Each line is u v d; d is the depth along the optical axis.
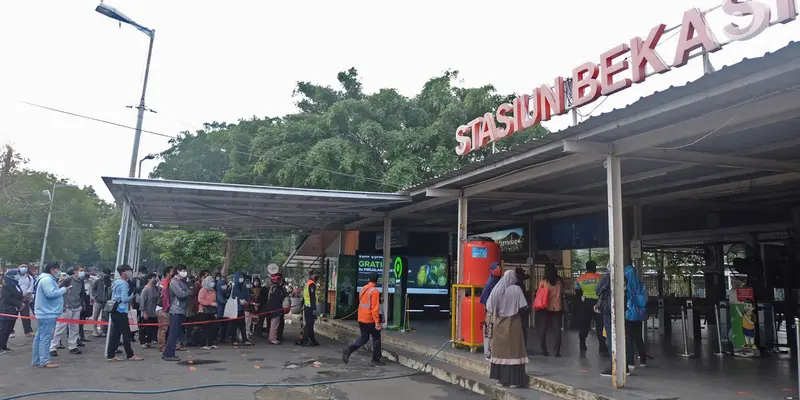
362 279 17.36
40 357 9.16
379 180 20.31
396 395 7.97
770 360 9.45
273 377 8.94
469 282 10.49
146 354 11.05
